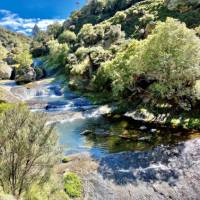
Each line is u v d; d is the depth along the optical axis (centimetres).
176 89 3819
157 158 2391
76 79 6544
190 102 3584
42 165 1152
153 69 3909
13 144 1090
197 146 2517
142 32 8212
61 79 7725
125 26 10456
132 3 13700
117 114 4097
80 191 1952
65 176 2055
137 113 3862
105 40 9875
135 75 4375
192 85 3700
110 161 2373
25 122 1156
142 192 1973
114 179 2108
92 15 15662
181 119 3341
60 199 1334
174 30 3672
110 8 14825
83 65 6706
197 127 3070
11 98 4753
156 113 3688
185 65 3569
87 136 3188
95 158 2458
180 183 2050
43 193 1175
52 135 1203
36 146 1115
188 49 3581
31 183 1144
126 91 4694
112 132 3275
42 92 6219
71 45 12019
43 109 4731
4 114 1190
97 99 5144
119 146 2761
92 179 2098
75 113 4300
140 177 2128
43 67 10619
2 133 1105
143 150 2573
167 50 3738
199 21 7825
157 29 3916
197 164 2252
